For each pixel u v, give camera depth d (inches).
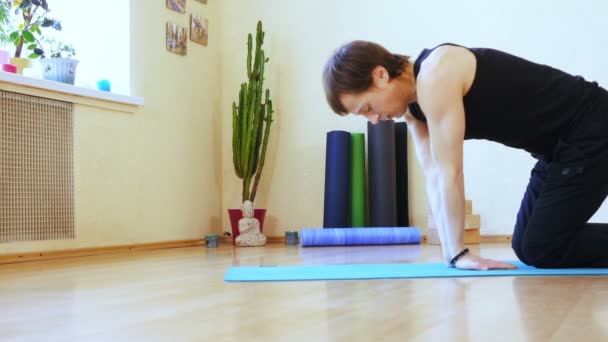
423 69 71.5
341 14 177.6
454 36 165.2
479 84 72.3
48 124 125.5
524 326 41.0
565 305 49.9
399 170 167.8
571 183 74.0
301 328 41.9
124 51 150.3
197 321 45.8
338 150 166.4
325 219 167.6
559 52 153.9
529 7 157.0
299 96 180.9
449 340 36.8
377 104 72.8
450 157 73.1
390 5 172.4
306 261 105.1
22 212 119.2
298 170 180.2
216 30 185.3
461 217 77.4
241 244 162.7
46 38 140.3
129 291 66.5
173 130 164.4
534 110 73.5
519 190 156.7
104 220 138.9
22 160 119.5
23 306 56.8
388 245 153.9
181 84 168.2
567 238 76.5
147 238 152.7
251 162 170.7
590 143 72.9
